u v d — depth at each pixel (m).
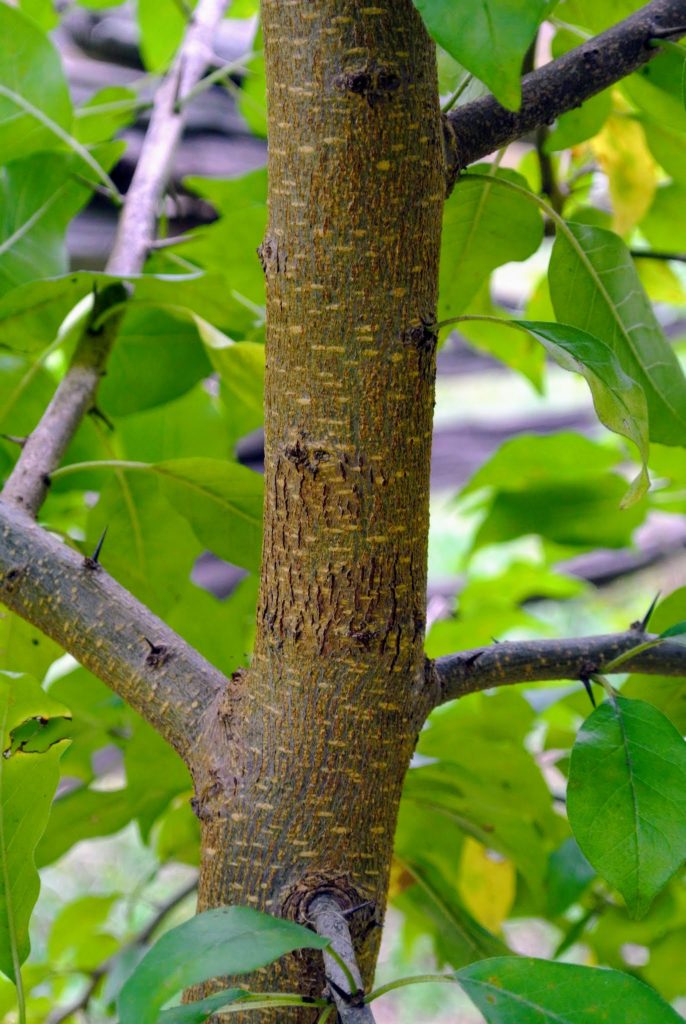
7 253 2.04
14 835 1.77
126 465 1.92
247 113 2.45
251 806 1.74
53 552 1.80
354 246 1.71
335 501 1.73
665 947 2.14
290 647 1.74
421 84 1.71
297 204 1.72
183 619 2.09
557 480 2.51
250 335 2.08
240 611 2.22
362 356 1.72
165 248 2.13
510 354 2.43
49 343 2.03
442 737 2.04
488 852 2.15
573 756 1.76
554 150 2.02
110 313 1.99
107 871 5.88
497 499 2.57
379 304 1.72
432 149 1.72
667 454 2.29
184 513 1.94
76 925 2.56
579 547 2.57
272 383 1.74
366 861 1.75
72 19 3.33
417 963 5.66
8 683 1.78
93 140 2.32
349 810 1.74
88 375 1.99
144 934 2.38
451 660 1.79
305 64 1.71
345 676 1.74
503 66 1.63
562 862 2.06
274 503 1.74
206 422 2.20
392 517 1.73
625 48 1.80
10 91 2.04
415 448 1.73
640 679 1.93
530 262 3.55
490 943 2.06
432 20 1.63
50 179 2.06
